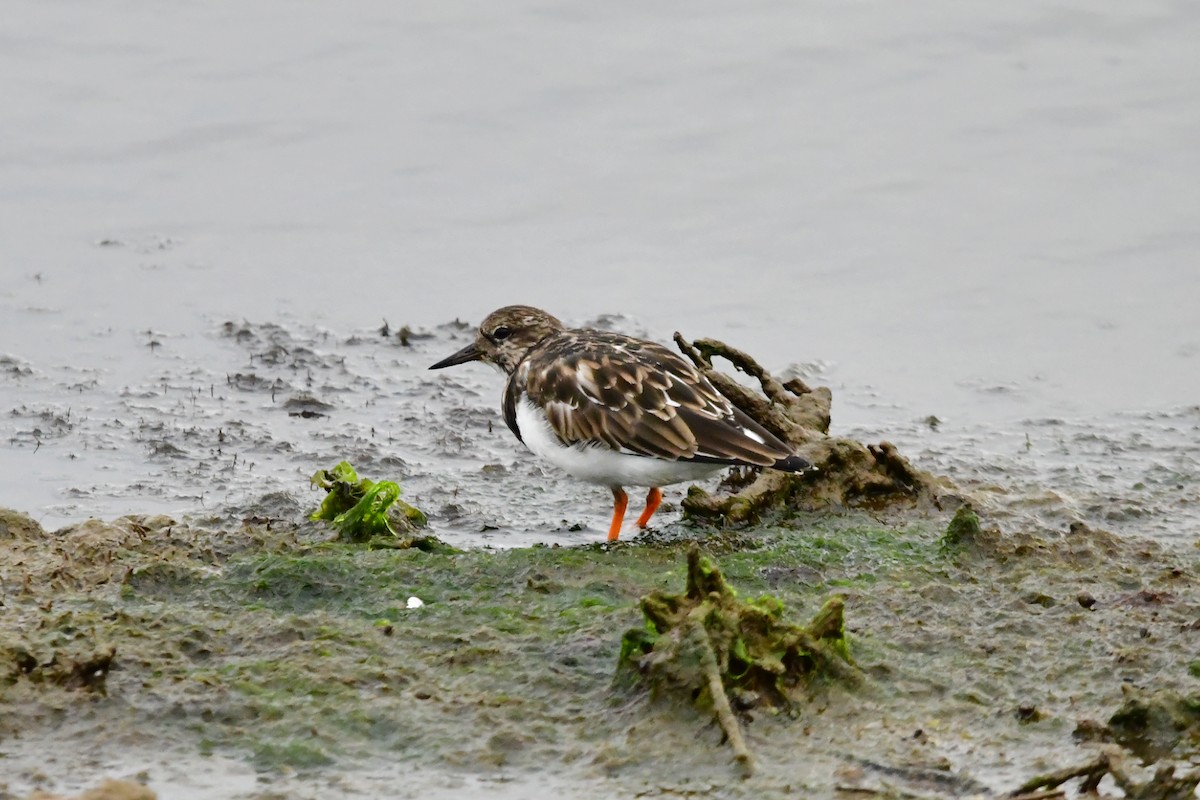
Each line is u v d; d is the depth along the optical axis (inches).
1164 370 625.3
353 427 571.8
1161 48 844.6
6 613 372.2
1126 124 789.2
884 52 845.2
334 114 798.5
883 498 483.2
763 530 458.0
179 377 610.2
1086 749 323.6
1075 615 381.1
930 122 797.2
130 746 315.9
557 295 683.4
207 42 844.0
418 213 744.3
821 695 337.7
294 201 749.3
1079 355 639.1
